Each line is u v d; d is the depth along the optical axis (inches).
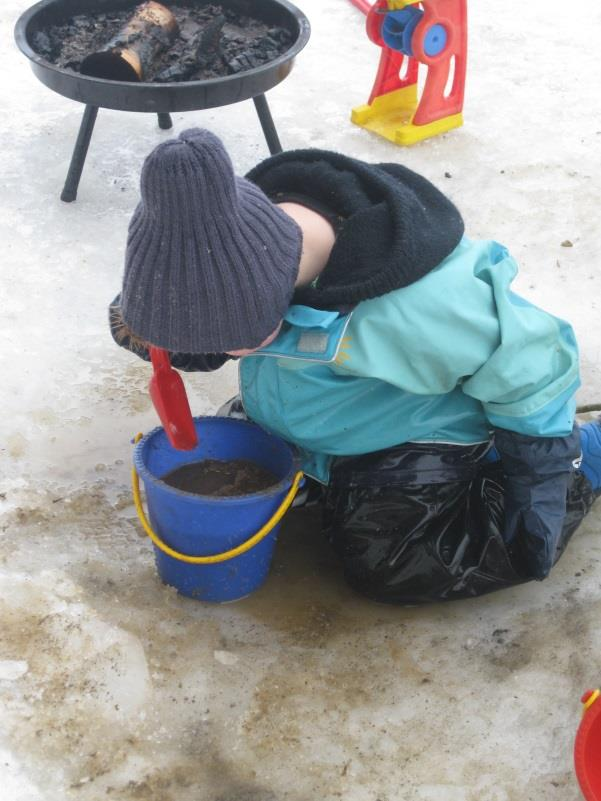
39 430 100.1
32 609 82.0
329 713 76.4
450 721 76.2
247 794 71.1
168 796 70.6
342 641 81.9
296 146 147.1
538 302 120.8
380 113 154.0
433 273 72.5
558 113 158.9
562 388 76.8
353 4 187.5
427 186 77.6
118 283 120.6
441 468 80.1
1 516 90.4
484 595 86.4
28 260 123.3
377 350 72.2
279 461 83.7
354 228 70.1
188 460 85.7
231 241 61.3
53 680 77.0
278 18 138.0
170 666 78.7
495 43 178.1
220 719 75.5
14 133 147.9
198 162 58.5
